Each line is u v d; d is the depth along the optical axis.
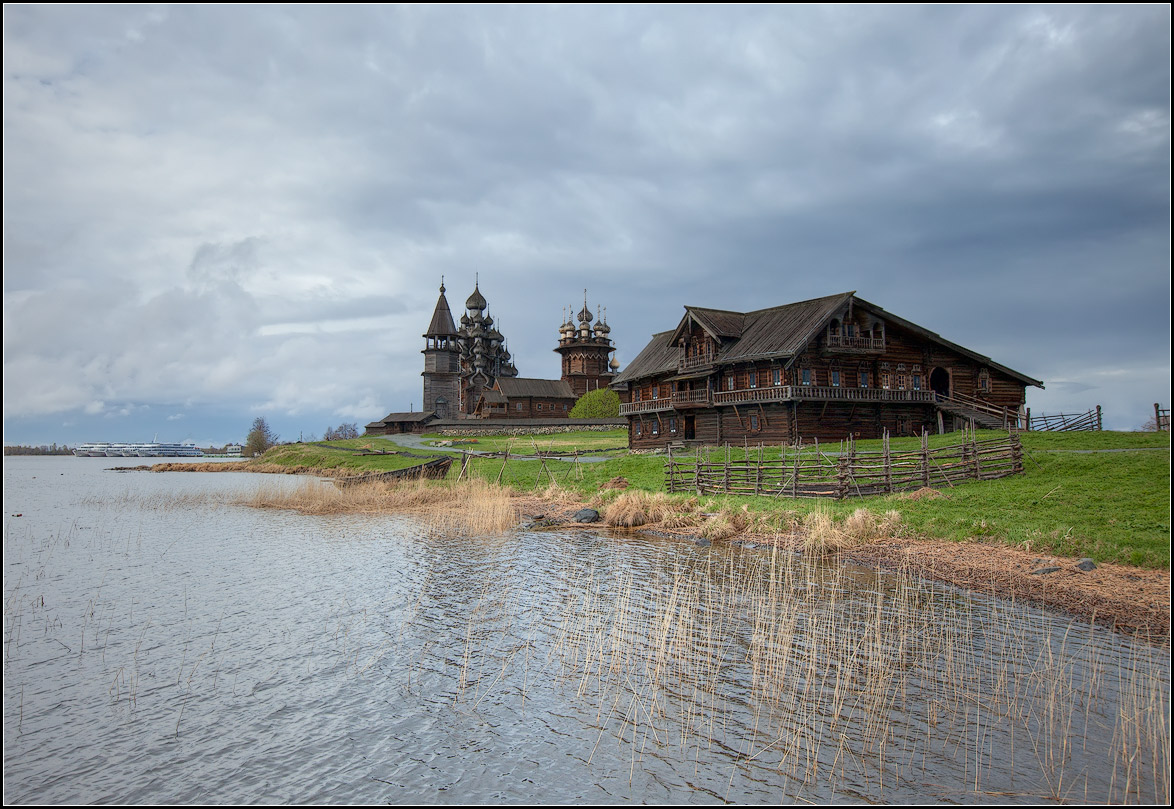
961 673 12.58
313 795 9.62
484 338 165.75
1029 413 53.56
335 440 124.06
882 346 53.09
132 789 9.80
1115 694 11.50
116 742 11.09
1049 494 25.02
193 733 11.37
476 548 26.50
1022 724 10.73
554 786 9.67
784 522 26.72
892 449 42.62
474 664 14.02
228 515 39.28
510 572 21.98
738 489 33.84
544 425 111.19
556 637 15.42
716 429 58.44
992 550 20.80
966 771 9.57
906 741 10.41
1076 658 12.96
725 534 27.03
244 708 12.24
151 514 40.12
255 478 80.00
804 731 10.81
